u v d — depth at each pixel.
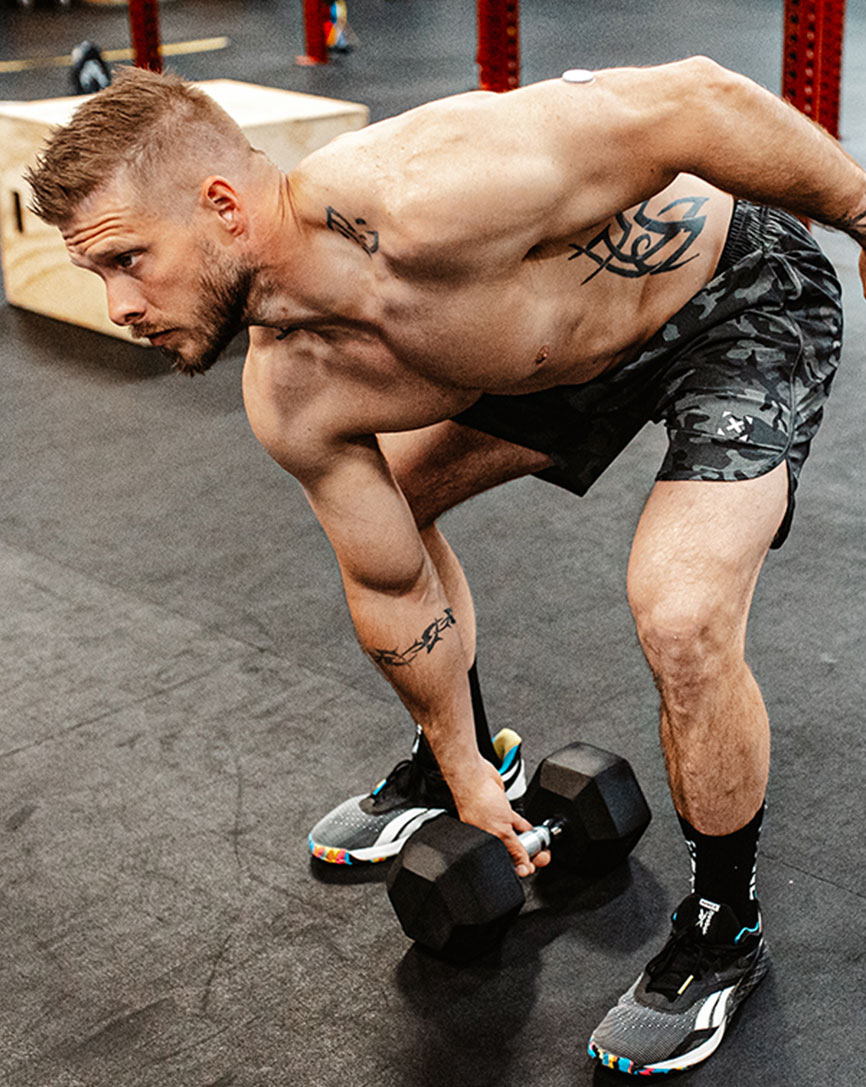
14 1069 1.60
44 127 4.18
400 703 2.34
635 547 1.48
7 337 4.33
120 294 1.27
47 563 2.90
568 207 1.31
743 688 1.49
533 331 1.40
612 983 1.71
